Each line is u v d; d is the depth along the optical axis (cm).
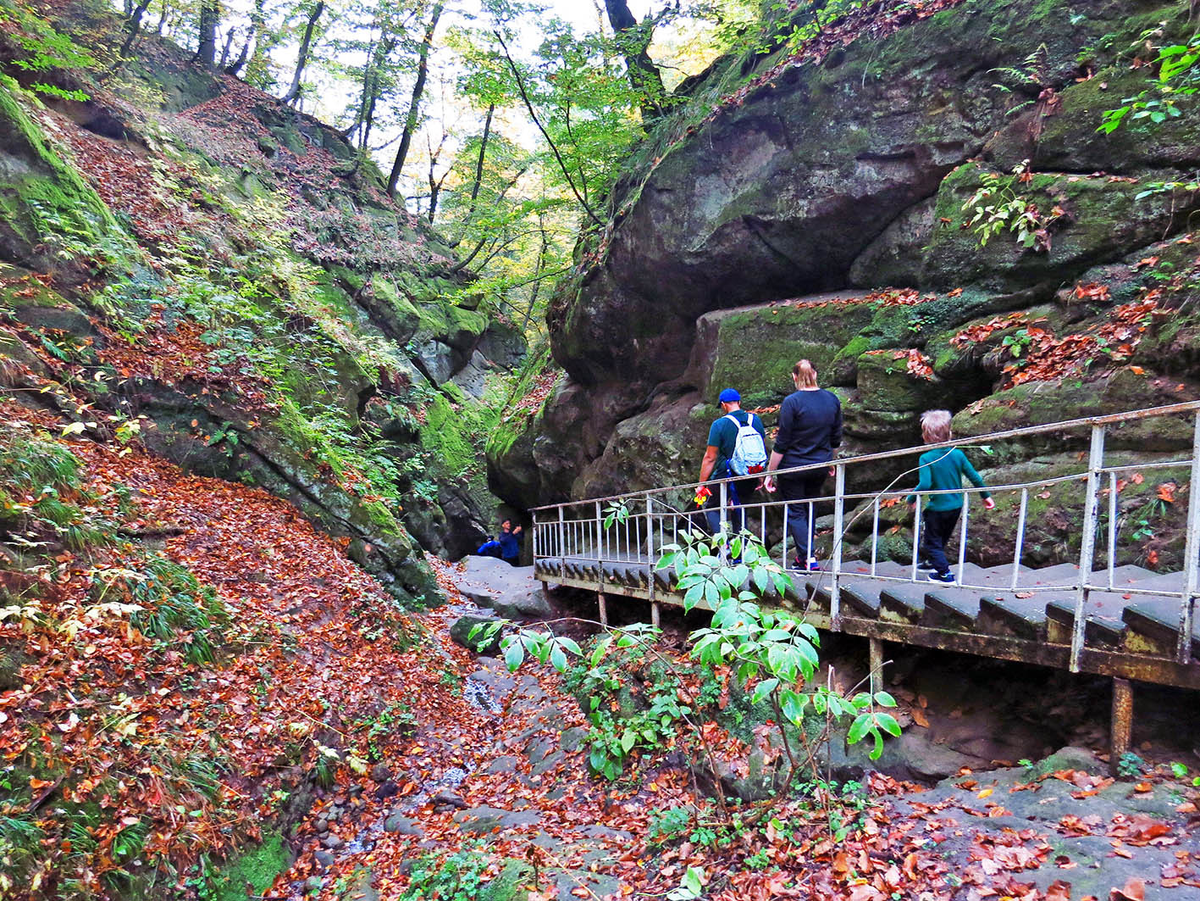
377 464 1409
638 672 613
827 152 845
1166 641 302
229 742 522
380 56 2256
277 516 880
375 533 1003
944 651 469
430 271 2303
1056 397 591
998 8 738
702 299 1021
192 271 1138
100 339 865
